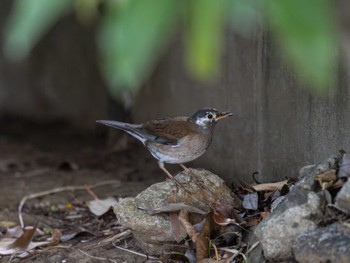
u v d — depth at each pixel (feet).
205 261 30.94
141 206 33.01
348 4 17.11
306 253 27.30
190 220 32.86
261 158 37.86
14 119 64.80
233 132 40.81
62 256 34.78
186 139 35.45
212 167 43.37
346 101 31.94
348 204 28.07
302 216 28.50
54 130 61.67
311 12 12.73
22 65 63.41
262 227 29.07
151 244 33.01
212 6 12.67
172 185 34.30
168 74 47.93
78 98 60.34
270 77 36.73
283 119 36.19
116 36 12.96
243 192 36.47
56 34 60.64
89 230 38.60
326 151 33.50
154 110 50.37
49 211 42.47
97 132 58.70
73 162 52.06
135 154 52.70
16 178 49.14
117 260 33.60
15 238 37.65
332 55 31.40
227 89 41.09
